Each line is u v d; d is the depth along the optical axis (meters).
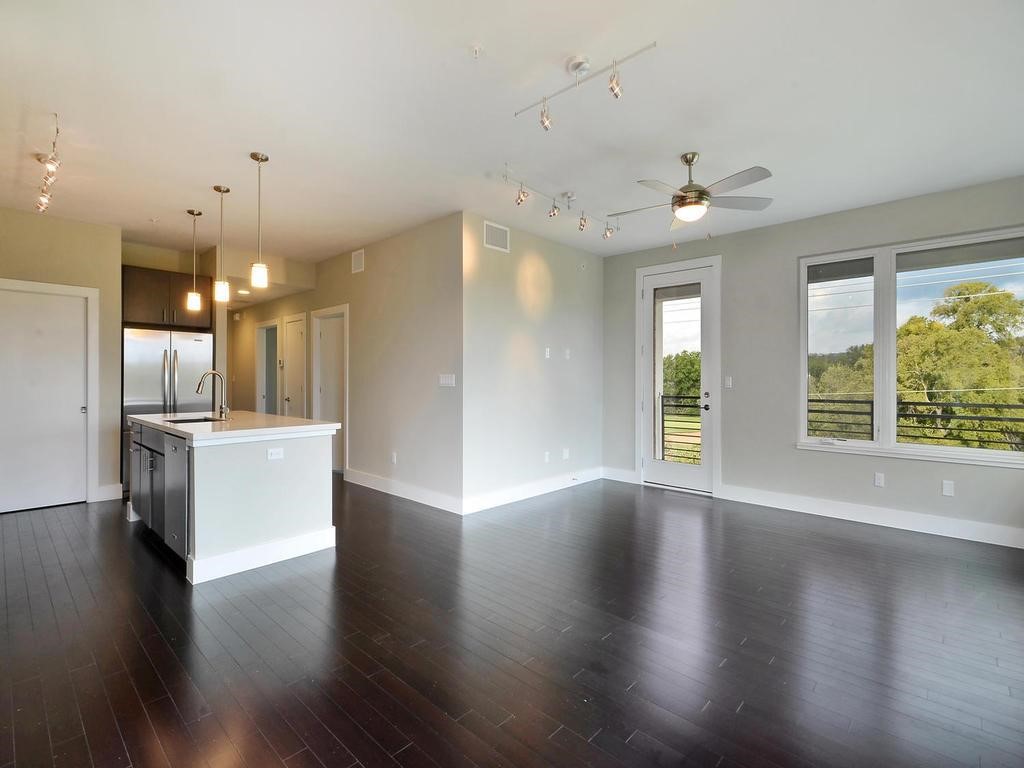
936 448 4.03
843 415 4.48
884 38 2.19
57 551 3.47
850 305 4.44
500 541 3.78
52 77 2.48
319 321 6.45
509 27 2.13
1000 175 3.68
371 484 5.52
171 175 3.68
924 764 1.61
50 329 4.57
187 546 3.05
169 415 4.23
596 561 3.39
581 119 2.91
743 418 5.01
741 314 5.02
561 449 5.59
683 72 2.45
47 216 4.54
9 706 1.85
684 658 2.22
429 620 2.55
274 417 4.17
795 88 2.59
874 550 3.61
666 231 5.05
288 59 2.35
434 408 4.77
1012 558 3.46
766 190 3.96
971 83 2.53
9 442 4.40
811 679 2.07
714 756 1.64
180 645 2.29
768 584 3.02
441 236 4.66
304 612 2.63
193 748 1.66
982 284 3.86
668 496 5.24
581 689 2.00
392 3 1.98
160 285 5.40
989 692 1.99
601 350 6.18
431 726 1.78
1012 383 3.76
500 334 4.86
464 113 2.84
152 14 2.03
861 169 3.57
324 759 1.62
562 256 5.59
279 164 3.49
